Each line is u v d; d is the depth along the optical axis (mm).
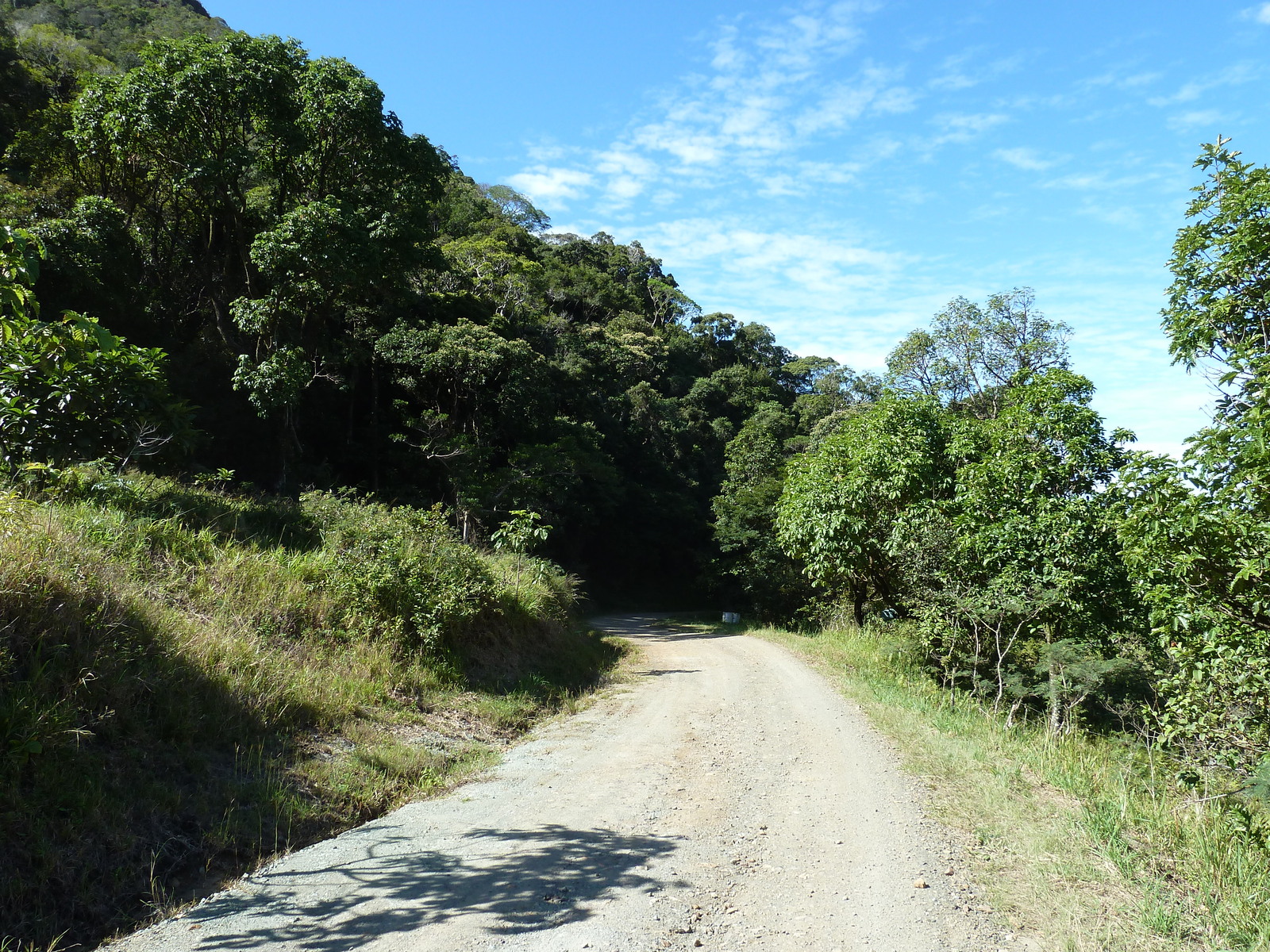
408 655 9438
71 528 7273
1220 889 4320
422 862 4539
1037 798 6055
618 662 15836
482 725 8648
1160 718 6629
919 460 14758
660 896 4059
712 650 18531
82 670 5238
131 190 25484
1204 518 5234
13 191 22312
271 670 7129
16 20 39594
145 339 22656
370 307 31234
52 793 4340
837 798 5953
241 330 22484
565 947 3445
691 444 59812
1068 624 11211
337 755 6465
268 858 4645
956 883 4328
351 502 13164
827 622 23844
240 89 21531
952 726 8680
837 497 15984
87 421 8438
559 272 69438
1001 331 28438
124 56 37531
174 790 4934
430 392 31922
